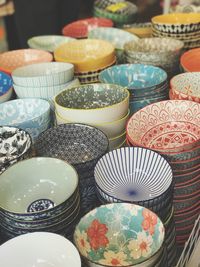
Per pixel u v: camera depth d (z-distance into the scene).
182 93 0.97
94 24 1.63
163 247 0.65
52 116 1.06
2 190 0.79
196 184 0.84
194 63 1.21
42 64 1.16
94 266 0.61
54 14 1.94
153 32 1.37
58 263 0.63
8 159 0.88
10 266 0.64
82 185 0.81
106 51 1.28
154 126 0.96
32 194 0.82
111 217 0.70
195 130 0.94
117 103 0.96
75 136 0.93
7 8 1.94
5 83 1.16
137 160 0.83
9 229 0.69
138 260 0.66
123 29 1.52
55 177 0.82
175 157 0.79
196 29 1.27
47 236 0.64
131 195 0.79
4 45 2.23
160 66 1.17
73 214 0.71
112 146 0.95
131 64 1.17
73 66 1.09
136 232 0.69
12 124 0.96
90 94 1.04
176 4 1.73
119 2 1.64
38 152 0.90
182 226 0.87
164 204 0.71
